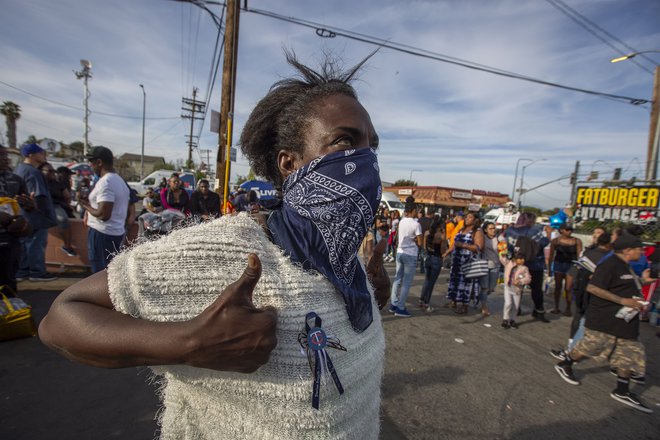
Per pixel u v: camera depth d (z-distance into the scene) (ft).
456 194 94.38
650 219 26.32
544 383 12.12
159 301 1.89
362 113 2.74
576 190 31.71
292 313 2.05
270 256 2.14
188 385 2.25
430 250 19.40
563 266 20.98
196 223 2.54
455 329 16.92
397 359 13.16
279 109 2.87
